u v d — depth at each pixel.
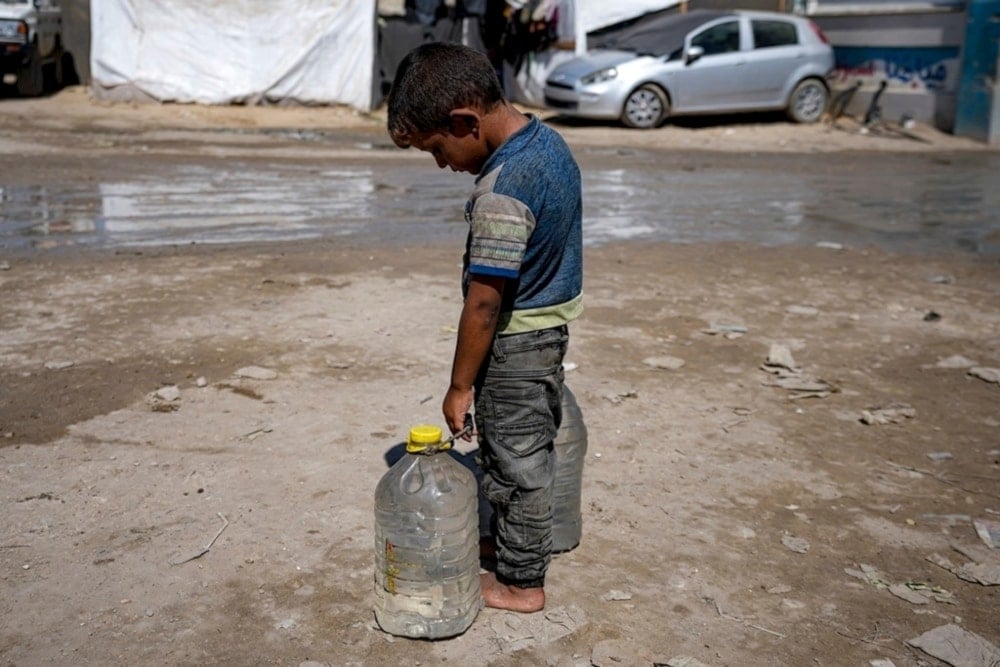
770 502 4.02
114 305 6.27
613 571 3.44
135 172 12.06
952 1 18.81
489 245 2.67
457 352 2.81
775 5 21.45
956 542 3.76
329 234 8.88
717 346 6.04
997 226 10.61
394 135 2.86
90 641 2.93
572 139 17.02
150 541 3.49
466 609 3.05
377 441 4.37
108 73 19.14
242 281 6.98
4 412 4.54
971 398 5.34
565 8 20.17
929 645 3.06
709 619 3.19
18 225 8.73
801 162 15.55
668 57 18.28
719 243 9.25
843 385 5.46
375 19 19.80
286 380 5.07
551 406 3.07
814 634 3.13
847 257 8.83
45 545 3.43
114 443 4.27
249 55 19.27
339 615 3.12
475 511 3.08
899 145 17.94
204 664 2.86
